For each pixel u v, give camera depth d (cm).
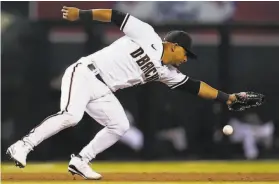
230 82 3772
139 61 1948
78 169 2039
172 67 2039
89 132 3716
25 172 2386
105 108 1972
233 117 3803
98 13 1948
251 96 2095
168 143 3812
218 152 3791
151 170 2583
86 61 1961
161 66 1973
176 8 3734
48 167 2812
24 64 3825
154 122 3766
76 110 1920
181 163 3312
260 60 3978
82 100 1930
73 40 3894
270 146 3816
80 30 3878
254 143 3794
